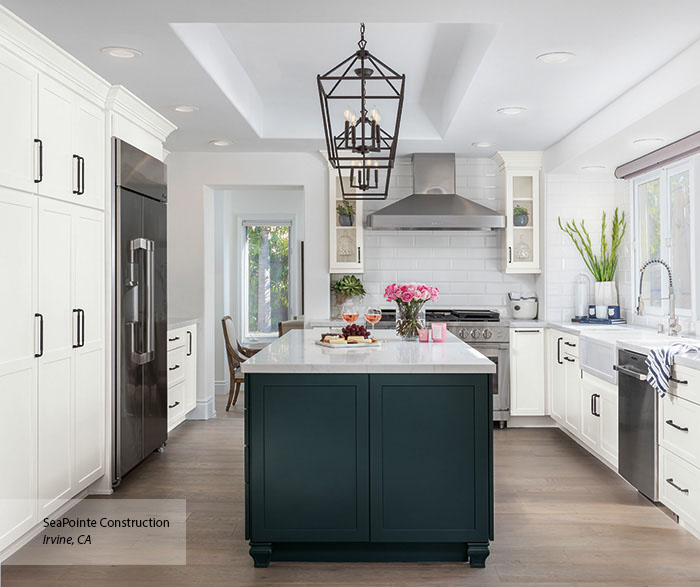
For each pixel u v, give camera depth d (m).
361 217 6.05
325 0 2.74
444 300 6.28
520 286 6.26
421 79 4.79
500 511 3.58
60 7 2.84
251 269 8.97
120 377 3.89
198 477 4.20
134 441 4.11
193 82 3.90
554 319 5.89
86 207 3.57
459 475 2.90
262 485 2.90
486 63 3.47
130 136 4.14
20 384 2.88
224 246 7.79
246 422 2.90
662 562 2.91
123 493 3.87
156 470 4.35
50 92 3.14
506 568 2.86
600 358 4.34
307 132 5.44
